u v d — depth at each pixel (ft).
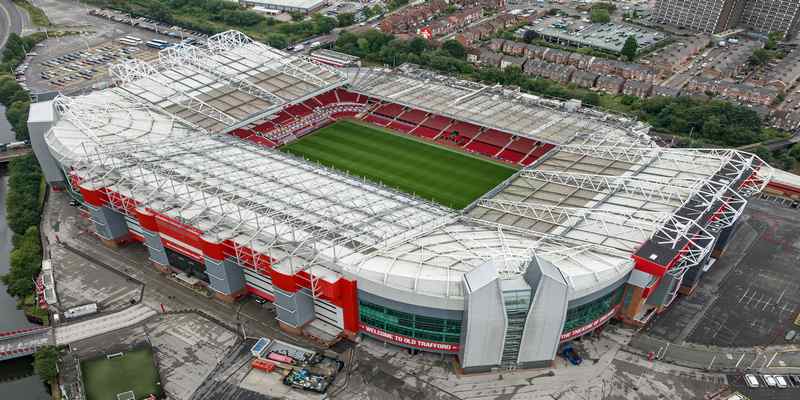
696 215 470.39
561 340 433.48
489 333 396.57
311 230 462.19
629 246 443.32
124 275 523.29
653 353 441.68
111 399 403.13
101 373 424.46
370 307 425.28
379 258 426.10
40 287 510.17
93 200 526.98
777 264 546.67
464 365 417.08
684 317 481.05
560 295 383.65
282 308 447.42
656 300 469.57
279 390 412.36
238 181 537.65
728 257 555.28
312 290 423.64
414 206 531.50
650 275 426.51
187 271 517.14
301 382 411.54
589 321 436.35
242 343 452.35
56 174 644.69
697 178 529.04
